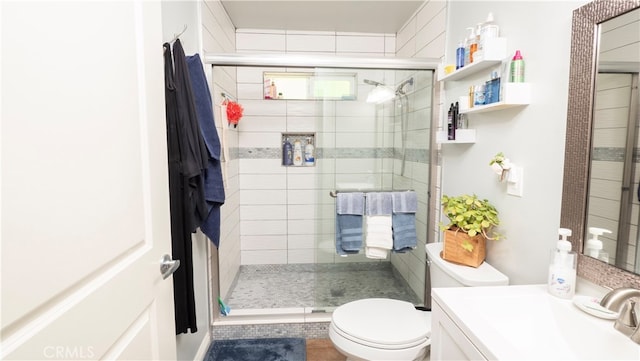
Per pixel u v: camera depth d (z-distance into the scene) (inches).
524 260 47.2
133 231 31.2
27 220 19.3
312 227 112.2
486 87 52.1
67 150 22.4
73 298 23.2
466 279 48.9
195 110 50.0
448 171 71.7
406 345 49.8
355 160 83.8
